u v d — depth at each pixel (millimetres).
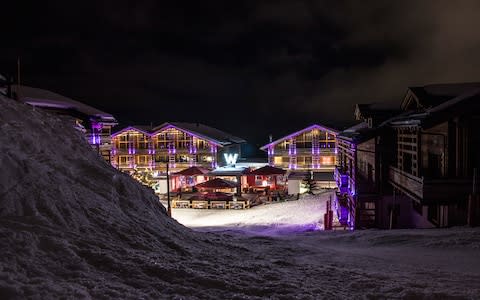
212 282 5168
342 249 11766
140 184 10727
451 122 15852
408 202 20469
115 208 7598
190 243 7973
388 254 10172
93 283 4430
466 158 15609
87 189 7695
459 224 15453
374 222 20500
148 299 4309
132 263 5285
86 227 6133
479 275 7383
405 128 18875
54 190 6480
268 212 29250
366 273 7020
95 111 28078
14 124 8266
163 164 48000
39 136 8570
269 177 43438
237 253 8273
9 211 5527
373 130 21594
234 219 28031
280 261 7656
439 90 19719
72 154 8984
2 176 5918
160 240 7035
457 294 5551
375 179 21547
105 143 29344
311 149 46281
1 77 14211
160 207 10195
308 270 7082
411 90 20266
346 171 28906
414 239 12273
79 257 5031
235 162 50000
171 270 5301
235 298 4770
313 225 23031
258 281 5582
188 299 4539
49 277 4355
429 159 17922
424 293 5527
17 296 3729
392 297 5461
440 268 8242
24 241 4863
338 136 31719
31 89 25375
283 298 4973
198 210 32812
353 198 21422
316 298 5090
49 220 5754
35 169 6656
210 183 33688
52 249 4992
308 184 38438
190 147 47375
